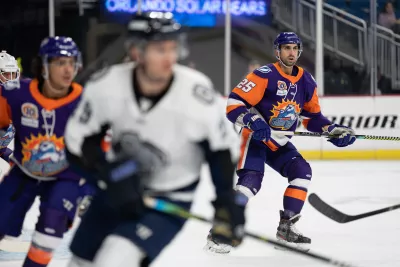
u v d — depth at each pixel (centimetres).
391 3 2658
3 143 969
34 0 2638
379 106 2453
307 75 1051
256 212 1411
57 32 2669
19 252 993
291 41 1015
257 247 1070
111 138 585
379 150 2458
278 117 1037
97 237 573
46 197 740
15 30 2638
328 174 2022
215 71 2805
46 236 708
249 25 2789
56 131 727
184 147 550
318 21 2612
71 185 734
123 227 546
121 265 525
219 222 546
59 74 697
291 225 1038
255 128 986
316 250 1070
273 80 1022
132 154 555
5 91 725
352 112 2456
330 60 2703
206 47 2795
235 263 965
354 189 1739
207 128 538
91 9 2675
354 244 1120
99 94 548
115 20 2689
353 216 1244
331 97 2459
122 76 543
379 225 1289
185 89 534
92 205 584
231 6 2772
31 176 746
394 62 2667
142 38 514
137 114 539
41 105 721
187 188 573
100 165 577
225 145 547
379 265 975
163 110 536
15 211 757
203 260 980
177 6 2764
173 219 567
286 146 1060
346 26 2680
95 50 2692
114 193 544
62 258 948
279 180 1931
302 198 1034
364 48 2681
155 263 957
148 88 534
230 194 548
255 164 1027
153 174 561
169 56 518
